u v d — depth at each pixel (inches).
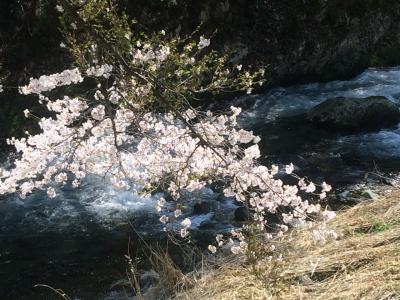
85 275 235.1
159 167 179.2
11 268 243.3
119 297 215.8
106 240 264.7
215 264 203.2
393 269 163.9
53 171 172.4
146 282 221.5
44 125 164.9
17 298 221.6
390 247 178.2
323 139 380.5
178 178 176.4
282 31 458.9
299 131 394.6
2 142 342.0
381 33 514.9
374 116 394.6
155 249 250.8
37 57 357.7
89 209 293.6
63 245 261.9
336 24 479.8
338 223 209.9
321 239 165.5
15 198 302.5
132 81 160.1
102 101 164.1
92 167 180.9
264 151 362.3
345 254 179.9
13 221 284.2
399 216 205.9
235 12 440.8
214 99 425.1
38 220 284.7
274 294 166.2
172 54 169.6
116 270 237.8
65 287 227.0
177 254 244.4
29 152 164.1
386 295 151.9
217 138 167.2
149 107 169.2
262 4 449.7
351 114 391.9
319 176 322.7
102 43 145.7
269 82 465.4
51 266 243.6
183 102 158.2
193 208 288.0
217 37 430.3
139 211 289.9
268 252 184.7
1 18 350.6
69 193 307.6
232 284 178.7
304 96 462.3
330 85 488.1
